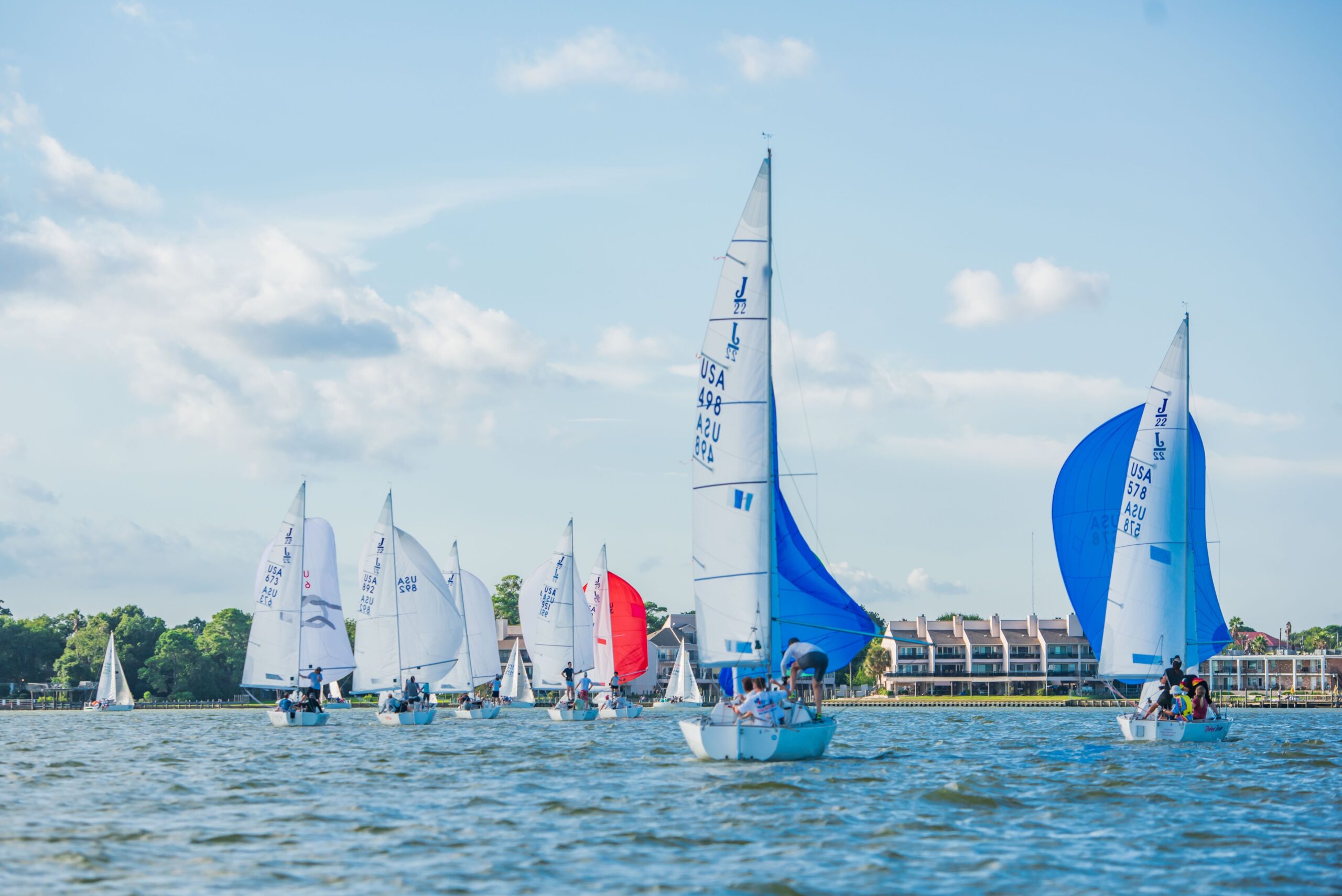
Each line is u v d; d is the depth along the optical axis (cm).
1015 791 4444
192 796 4516
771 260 5406
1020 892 2791
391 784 4897
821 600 5691
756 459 5356
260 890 2817
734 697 5319
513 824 3750
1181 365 6925
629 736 8388
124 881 2912
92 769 5709
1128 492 6969
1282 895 2767
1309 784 4709
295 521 11212
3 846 3362
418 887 2850
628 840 3438
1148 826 3659
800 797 4253
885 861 3125
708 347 5444
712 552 5397
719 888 2830
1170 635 6825
